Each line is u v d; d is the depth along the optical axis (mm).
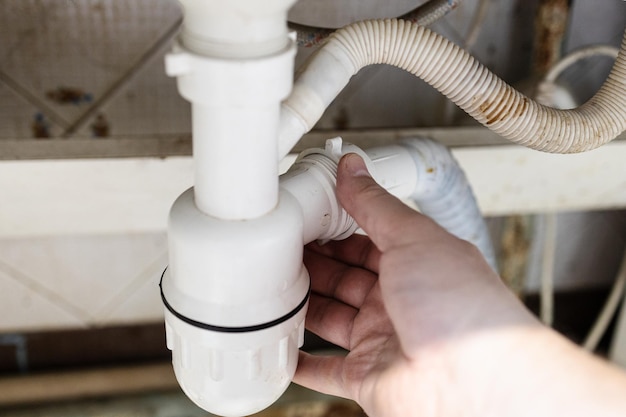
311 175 490
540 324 413
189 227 402
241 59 347
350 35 473
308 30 619
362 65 484
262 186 399
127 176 735
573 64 848
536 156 788
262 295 415
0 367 1080
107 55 759
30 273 983
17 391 1044
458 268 424
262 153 388
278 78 360
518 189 818
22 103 776
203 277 407
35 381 1055
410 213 449
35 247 957
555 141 510
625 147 795
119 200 754
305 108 449
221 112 369
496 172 795
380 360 510
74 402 1049
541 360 396
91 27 738
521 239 1024
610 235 1097
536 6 792
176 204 425
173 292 428
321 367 558
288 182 475
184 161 734
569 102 769
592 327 1162
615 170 816
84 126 804
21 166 710
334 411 1069
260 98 358
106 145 720
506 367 402
